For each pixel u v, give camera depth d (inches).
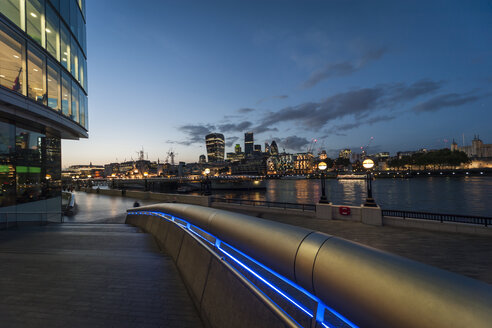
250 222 89.4
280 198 3932.1
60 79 668.1
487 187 4530.0
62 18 681.0
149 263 212.8
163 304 141.4
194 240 160.2
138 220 510.0
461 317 28.3
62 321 126.0
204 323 117.1
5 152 552.4
